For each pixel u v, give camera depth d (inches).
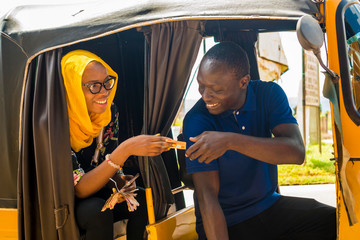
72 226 85.0
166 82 80.8
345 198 74.7
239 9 73.1
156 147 79.5
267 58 139.5
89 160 102.7
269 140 77.9
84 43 105.2
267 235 85.7
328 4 77.5
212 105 82.3
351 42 81.5
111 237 88.7
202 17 73.2
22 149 87.0
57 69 85.4
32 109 87.8
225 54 80.0
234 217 86.4
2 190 91.8
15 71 88.6
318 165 276.1
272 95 88.4
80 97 89.0
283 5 74.7
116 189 92.1
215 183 82.1
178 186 110.9
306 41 67.1
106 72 91.2
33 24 88.4
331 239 83.7
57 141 83.7
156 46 80.2
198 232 89.2
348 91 76.3
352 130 76.6
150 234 82.7
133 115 114.0
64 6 93.4
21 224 88.5
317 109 300.0
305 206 88.1
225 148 74.1
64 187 84.1
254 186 86.4
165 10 75.9
